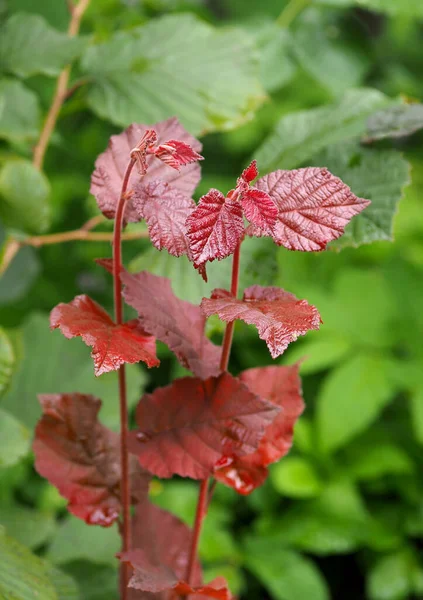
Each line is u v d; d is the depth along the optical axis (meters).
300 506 2.26
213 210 1.02
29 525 1.36
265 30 1.98
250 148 2.72
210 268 1.26
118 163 1.12
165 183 1.05
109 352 1.05
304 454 2.26
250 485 1.15
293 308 1.04
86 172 2.38
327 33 2.04
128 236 1.32
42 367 1.45
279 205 1.05
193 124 1.35
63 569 1.33
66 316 1.07
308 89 2.64
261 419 1.11
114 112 1.36
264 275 1.26
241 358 2.49
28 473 2.17
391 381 2.17
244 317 1.03
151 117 1.35
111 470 1.16
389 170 1.25
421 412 2.12
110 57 1.38
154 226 1.04
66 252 2.57
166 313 1.11
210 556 2.07
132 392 1.42
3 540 1.16
